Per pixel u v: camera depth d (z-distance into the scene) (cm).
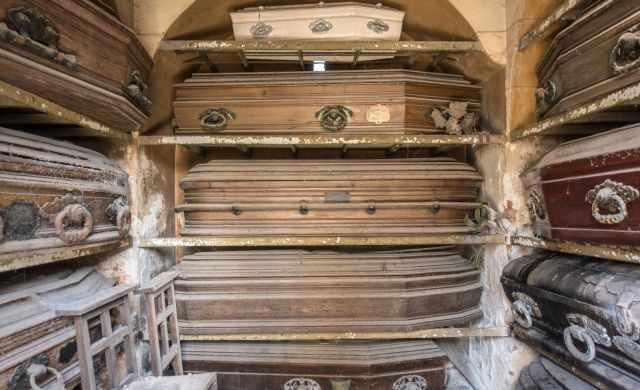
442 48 162
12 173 98
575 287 115
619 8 103
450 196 175
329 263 172
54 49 101
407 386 183
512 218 162
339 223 170
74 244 119
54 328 109
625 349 99
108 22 119
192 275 168
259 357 177
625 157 98
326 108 168
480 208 176
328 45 160
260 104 170
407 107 168
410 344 188
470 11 163
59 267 142
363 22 165
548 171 132
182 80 193
